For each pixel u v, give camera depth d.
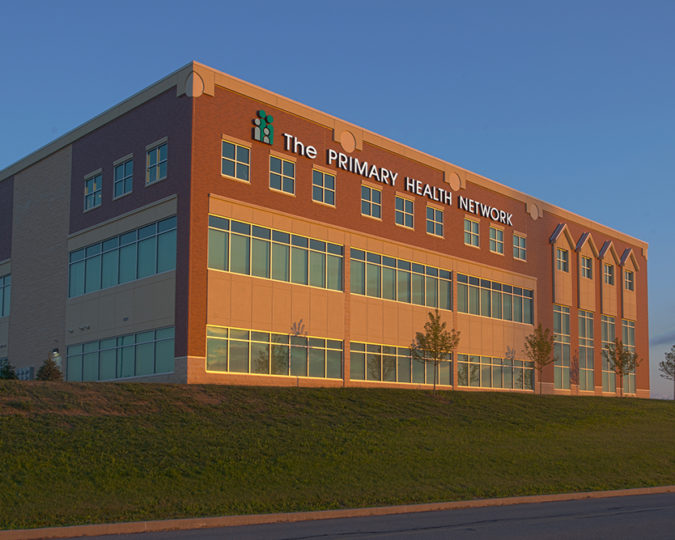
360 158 44.91
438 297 49.09
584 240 62.88
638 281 70.50
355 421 30.98
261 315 38.25
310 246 41.31
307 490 20.72
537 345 53.19
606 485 25.23
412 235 47.66
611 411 44.75
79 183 43.72
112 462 20.75
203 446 23.48
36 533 14.96
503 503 21.34
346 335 42.53
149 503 18.09
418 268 47.88
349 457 24.80
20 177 49.31
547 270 59.03
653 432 38.66
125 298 39.00
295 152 41.06
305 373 40.16
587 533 14.97
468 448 28.50
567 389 59.50
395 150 47.25
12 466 19.42
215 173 37.22
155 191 38.12
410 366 46.47
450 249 50.38
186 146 36.69
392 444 27.45
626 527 15.89
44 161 47.19
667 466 29.98
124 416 25.98
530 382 56.00
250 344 37.59
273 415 29.67
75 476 19.45
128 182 40.12
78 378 41.56
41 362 44.41
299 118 41.62
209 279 36.22
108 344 39.91
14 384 27.27
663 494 24.52
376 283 44.91
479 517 17.94
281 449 24.48
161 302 36.72
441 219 50.19
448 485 22.88
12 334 47.47
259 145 39.41
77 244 43.00
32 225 47.31
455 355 49.59
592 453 30.47
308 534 15.10
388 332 45.09
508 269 55.09
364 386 43.16
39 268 46.00
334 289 42.38
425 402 38.06
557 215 61.03
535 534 14.83
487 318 52.69
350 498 20.22
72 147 44.81
